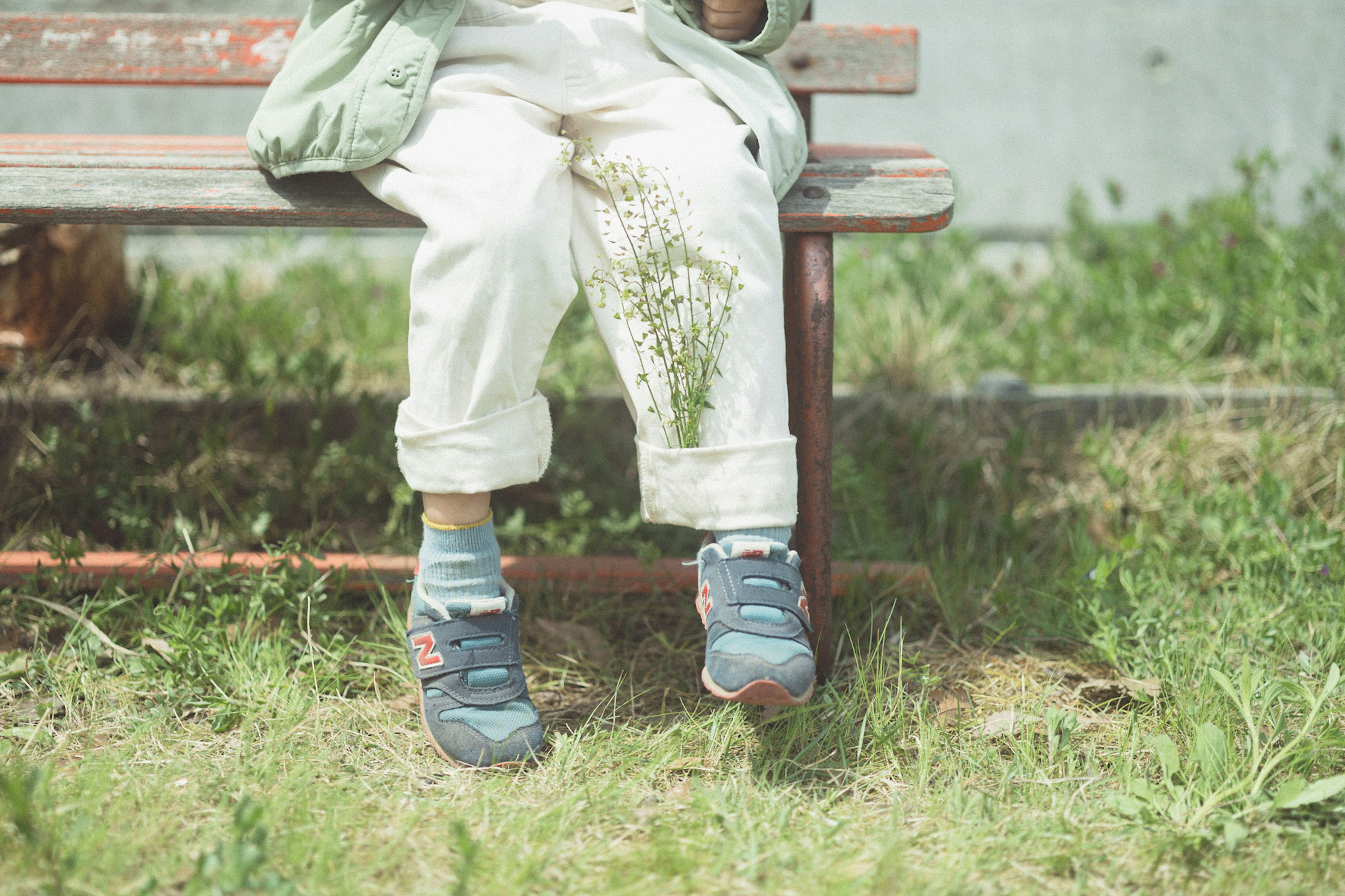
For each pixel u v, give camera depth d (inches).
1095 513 77.0
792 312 54.9
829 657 57.1
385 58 50.2
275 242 120.1
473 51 51.8
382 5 51.6
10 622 60.7
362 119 49.7
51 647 59.6
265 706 52.9
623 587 67.0
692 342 48.1
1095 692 56.7
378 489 78.6
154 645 56.8
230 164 55.8
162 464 77.2
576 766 49.4
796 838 44.2
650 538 77.0
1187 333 100.6
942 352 99.7
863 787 48.8
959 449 85.9
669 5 54.4
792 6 54.0
